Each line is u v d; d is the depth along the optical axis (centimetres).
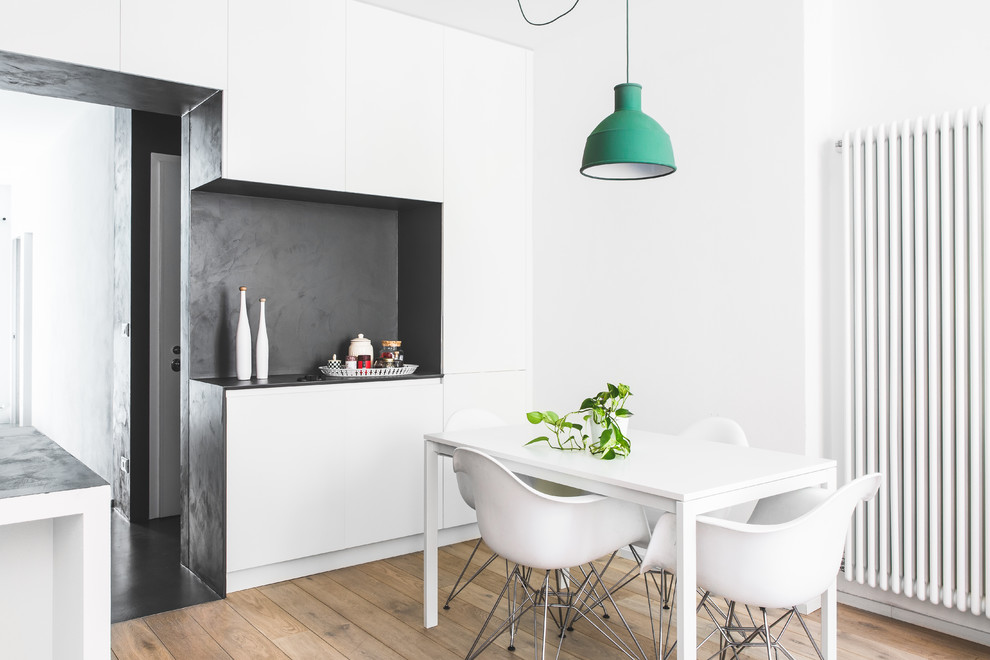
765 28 328
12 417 865
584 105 412
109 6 293
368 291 421
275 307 386
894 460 291
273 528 333
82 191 569
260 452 329
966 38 283
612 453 240
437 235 404
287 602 312
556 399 430
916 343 284
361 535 362
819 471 232
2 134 646
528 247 442
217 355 367
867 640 277
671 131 368
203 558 337
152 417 448
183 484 362
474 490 239
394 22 380
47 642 162
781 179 322
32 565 160
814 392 318
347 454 357
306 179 348
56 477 149
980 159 271
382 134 375
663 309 371
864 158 303
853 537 306
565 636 277
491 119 422
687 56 360
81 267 573
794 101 317
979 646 273
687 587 193
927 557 287
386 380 373
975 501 268
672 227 367
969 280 273
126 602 311
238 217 373
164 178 449
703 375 354
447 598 314
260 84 333
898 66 303
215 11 320
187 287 360
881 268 295
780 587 189
